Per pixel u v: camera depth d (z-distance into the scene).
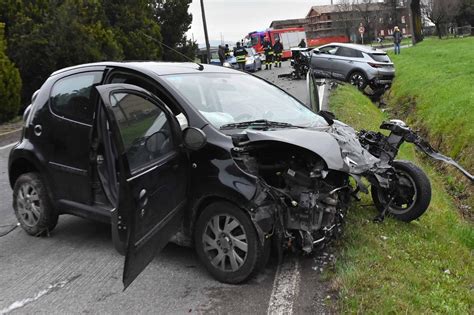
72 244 5.09
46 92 5.16
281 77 22.19
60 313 3.74
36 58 17.00
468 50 26.12
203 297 3.89
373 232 4.86
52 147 4.96
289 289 3.92
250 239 3.90
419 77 19.44
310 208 4.03
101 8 21.09
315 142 4.14
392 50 38.50
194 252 4.74
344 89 16.12
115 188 4.43
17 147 5.29
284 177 4.25
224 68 5.45
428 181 5.11
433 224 5.69
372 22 74.62
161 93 4.44
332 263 4.25
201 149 4.10
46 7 18.41
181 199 4.03
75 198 4.86
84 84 4.82
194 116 4.26
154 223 3.50
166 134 3.89
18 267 4.58
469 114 11.76
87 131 4.62
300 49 20.59
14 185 5.43
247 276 3.97
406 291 3.71
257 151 4.29
